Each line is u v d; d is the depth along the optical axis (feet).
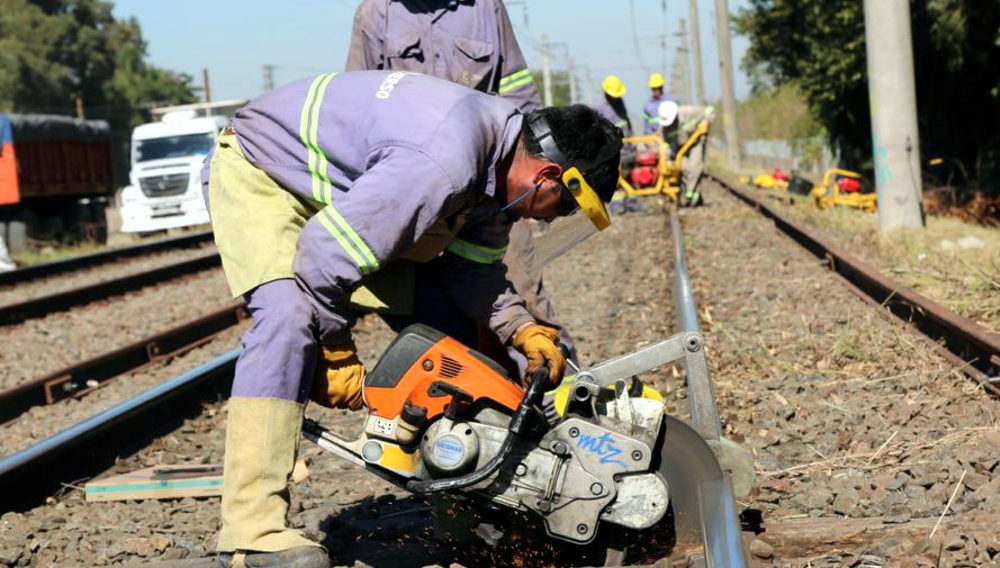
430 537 14.37
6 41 262.26
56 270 62.75
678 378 23.18
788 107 224.74
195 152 101.55
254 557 11.92
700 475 12.67
